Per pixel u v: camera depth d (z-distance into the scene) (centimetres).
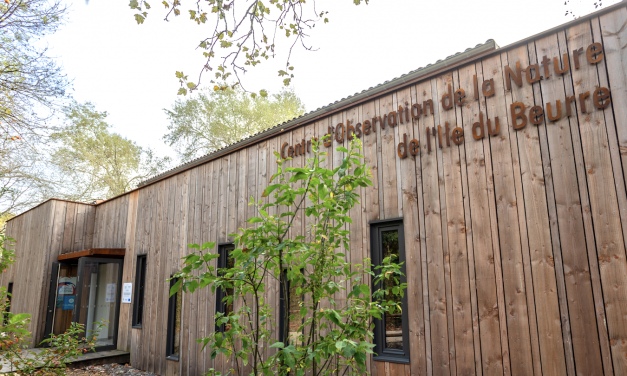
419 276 433
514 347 361
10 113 740
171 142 1983
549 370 340
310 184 225
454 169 425
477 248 397
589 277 333
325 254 243
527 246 368
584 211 343
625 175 328
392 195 471
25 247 1211
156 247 832
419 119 462
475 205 405
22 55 736
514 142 389
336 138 542
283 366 222
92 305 916
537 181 371
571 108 361
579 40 365
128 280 900
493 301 379
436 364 405
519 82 392
